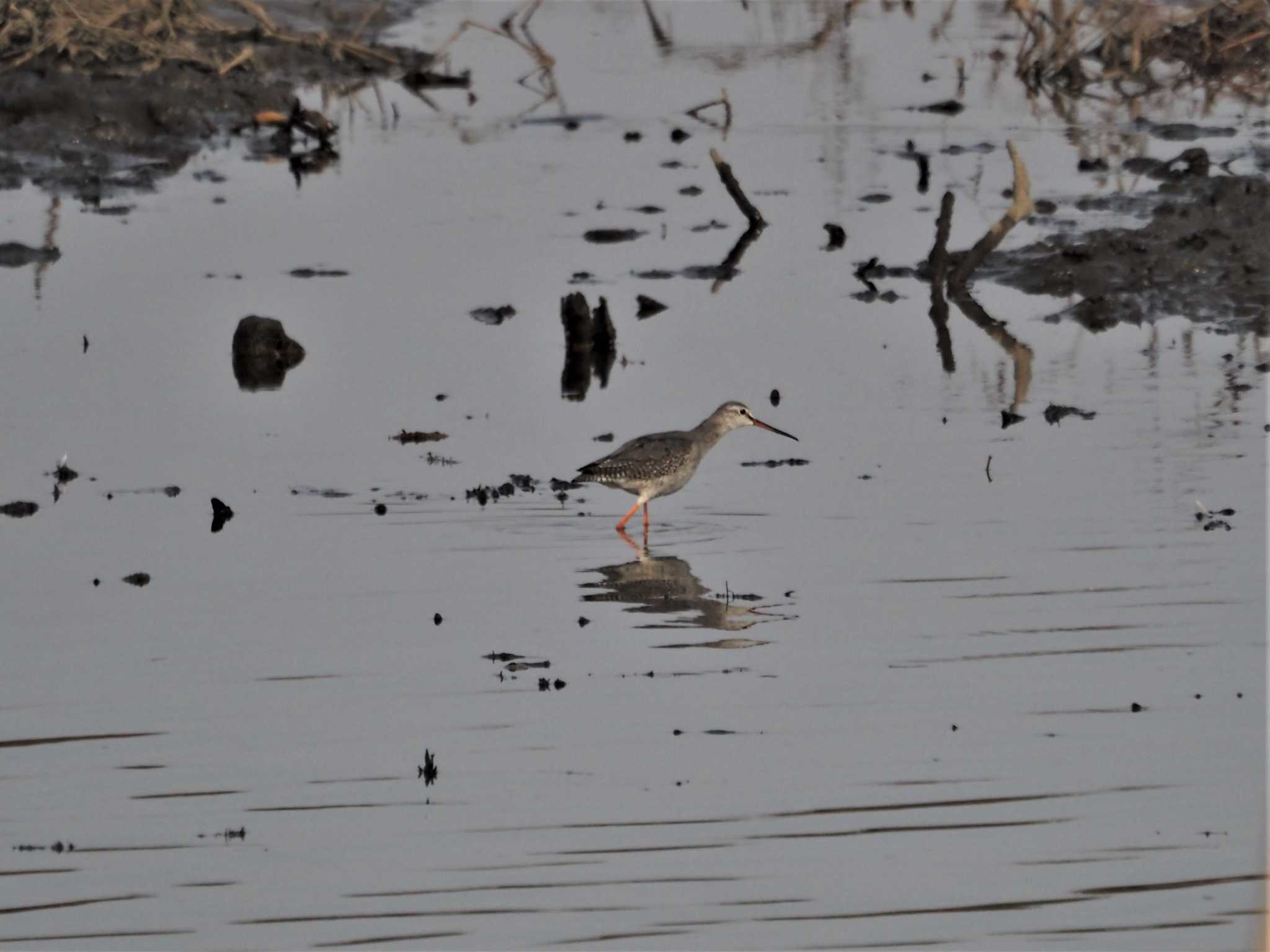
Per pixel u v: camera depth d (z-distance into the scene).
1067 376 21.00
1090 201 28.05
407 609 14.85
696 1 48.19
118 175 30.92
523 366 21.94
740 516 17.00
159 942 10.16
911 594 14.89
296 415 20.20
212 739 12.55
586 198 29.75
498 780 11.91
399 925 10.30
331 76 38.50
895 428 19.38
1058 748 12.15
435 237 27.52
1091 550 15.71
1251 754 11.95
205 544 16.33
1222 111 34.44
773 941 10.06
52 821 11.48
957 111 35.56
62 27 34.78
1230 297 23.66
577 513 17.16
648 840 11.12
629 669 13.61
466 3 47.38
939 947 9.98
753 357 22.08
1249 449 18.27
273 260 26.33
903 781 11.78
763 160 32.06
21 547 16.27
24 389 20.97
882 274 25.42
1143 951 9.91
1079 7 37.47
